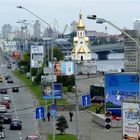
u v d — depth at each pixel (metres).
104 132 72.75
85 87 137.25
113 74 77.62
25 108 98.44
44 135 71.25
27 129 77.94
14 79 187.50
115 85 77.38
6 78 181.12
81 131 74.19
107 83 78.00
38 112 60.88
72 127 79.12
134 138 41.19
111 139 65.50
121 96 76.94
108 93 77.94
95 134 70.69
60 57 166.75
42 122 85.38
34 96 127.62
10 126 78.00
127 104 41.59
